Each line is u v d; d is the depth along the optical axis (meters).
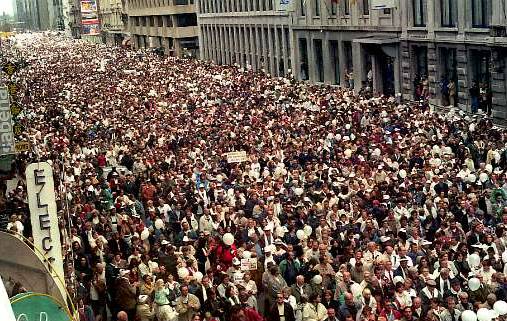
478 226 19.47
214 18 96.94
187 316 16.70
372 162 27.53
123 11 156.25
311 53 67.19
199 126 39.00
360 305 16.11
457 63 45.19
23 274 11.55
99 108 50.69
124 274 18.09
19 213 23.56
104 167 33.72
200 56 105.75
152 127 39.66
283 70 75.12
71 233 20.38
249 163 29.55
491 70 41.72
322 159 29.08
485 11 41.97
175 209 23.83
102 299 18.05
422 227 20.69
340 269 17.16
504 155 27.81
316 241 19.28
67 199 24.53
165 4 120.00
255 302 17.31
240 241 20.56
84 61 101.69
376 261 17.31
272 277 17.31
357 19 57.22
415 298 15.54
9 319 6.37
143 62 90.25
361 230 20.45
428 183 23.62
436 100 47.62
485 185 24.09
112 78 72.62
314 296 16.22
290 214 21.70
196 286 17.03
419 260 17.59
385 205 21.91
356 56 56.16
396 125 34.16
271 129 36.03
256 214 22.42
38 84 73.31
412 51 50.28
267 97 48.94
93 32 159.12
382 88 55.06
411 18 49.66
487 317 14.44
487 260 17.05
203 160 30.97
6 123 30.78
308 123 36.72
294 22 69.69
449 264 17.14
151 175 28.47
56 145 36.75
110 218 23.66
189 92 55.34
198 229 22.86
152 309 16.98
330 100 44.22
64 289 12.36
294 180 25.73
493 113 41.72
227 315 16.31
